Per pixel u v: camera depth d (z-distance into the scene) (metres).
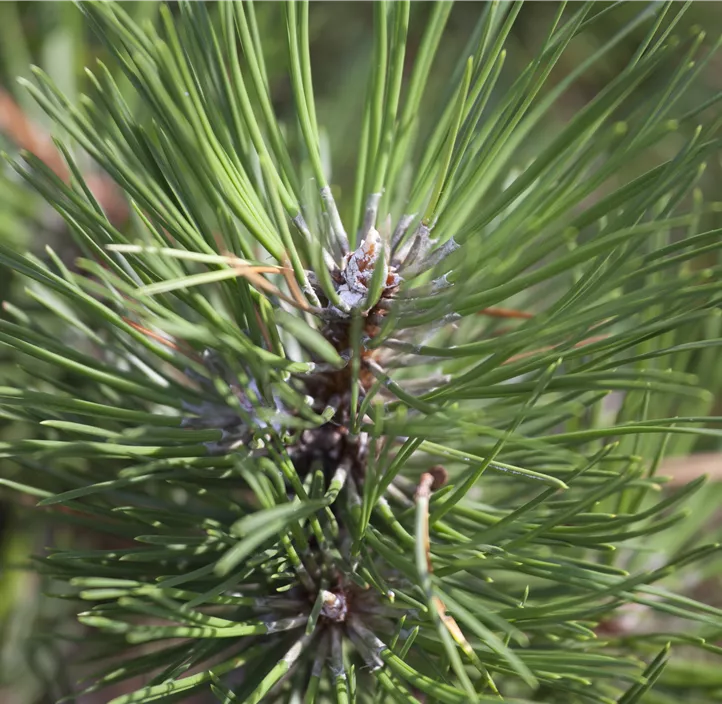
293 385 0.39
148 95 0.37
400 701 0.36
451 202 0.38
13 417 0.39
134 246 0.34
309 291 0.37
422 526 0.33
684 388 0.34
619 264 0.36
